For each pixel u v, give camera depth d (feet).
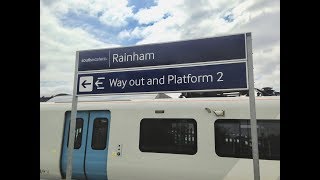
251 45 12.03
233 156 19.34
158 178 20.71
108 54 14.39
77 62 14.97
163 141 21.02
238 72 12.07
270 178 18.42
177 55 13.14
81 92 14.71
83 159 22.77
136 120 21.99
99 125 23.03
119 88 13.99
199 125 20.40
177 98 21.77
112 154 21.99
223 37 12.42
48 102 25.50
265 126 19.15
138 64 13.75
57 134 24.13
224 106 20.20
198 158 19.95
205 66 12.60
